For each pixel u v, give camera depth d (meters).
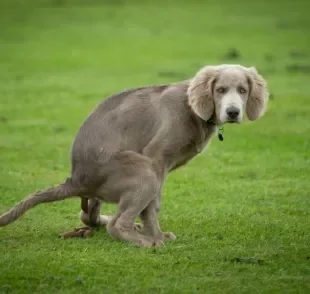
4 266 12.32
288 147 23.09
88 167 13.79
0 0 80.12
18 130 26.38
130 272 12.09
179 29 60.31
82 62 45.50
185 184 18.80
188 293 11.20
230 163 21.19
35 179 19.53
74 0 81.06
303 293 11.24
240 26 61.22
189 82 14.27
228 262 12.52
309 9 71.38
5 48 51.41
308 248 13.36
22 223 15.29
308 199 17.17
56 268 12.21
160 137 13.71
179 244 13.67
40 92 34.94
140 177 13.50
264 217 15.68
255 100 14.13
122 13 71.31
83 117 28.89
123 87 35.88
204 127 14.07
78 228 14.46
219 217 15.65
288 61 43.91
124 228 13.63
